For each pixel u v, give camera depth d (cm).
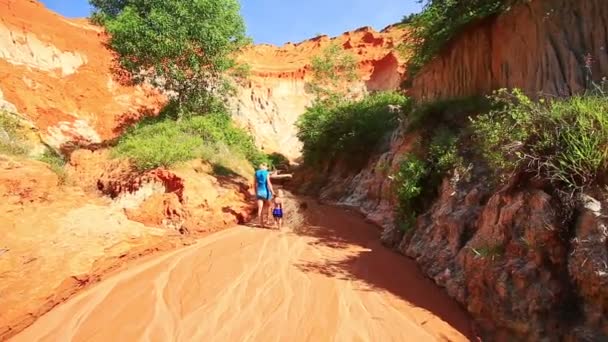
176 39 1402
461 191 620
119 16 1434
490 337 402
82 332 428
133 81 1555
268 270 589
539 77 663
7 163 689
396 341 402
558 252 393
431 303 480
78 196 758
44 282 491
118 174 994
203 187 926
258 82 4294
